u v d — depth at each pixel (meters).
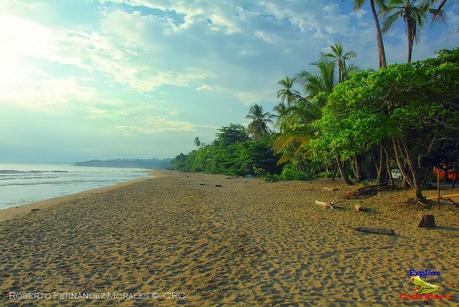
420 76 11.31
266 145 49.06
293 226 10.93
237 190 25.23
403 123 12.18
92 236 10.11
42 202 20.89
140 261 7.56
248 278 6.37
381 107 12.73
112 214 14.20
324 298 5.43
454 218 11.26
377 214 12.68
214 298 5.52
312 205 15.56
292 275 6.48
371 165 31.80
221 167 67.75
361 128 11.81
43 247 8.91
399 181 25.58
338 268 6.83
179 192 24.05
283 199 18.27
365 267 6.86
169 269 6.99
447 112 12.37
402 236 9.31
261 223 11.53
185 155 139.38
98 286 6.12
